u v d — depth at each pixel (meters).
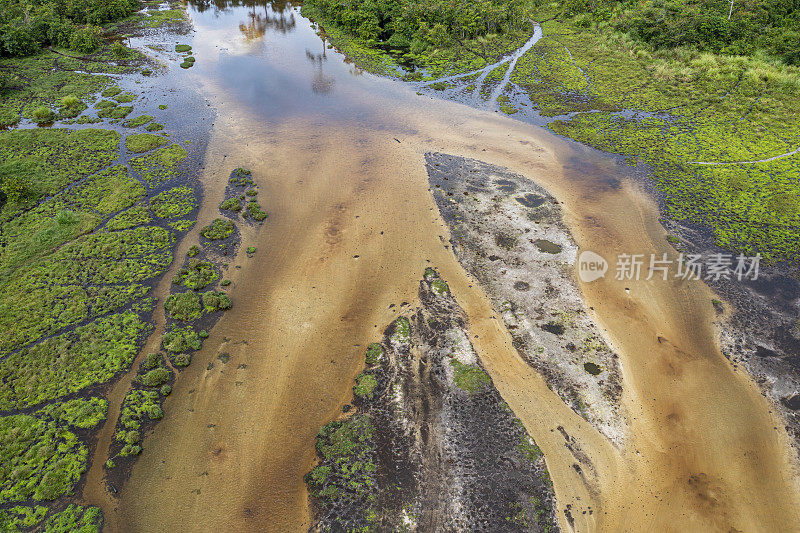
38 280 26.09
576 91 46.25
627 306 25.17
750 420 20.31
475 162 36.66
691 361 22.62
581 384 21.59
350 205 32.19
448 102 45.75
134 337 23.47
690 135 38.91
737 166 35.12
